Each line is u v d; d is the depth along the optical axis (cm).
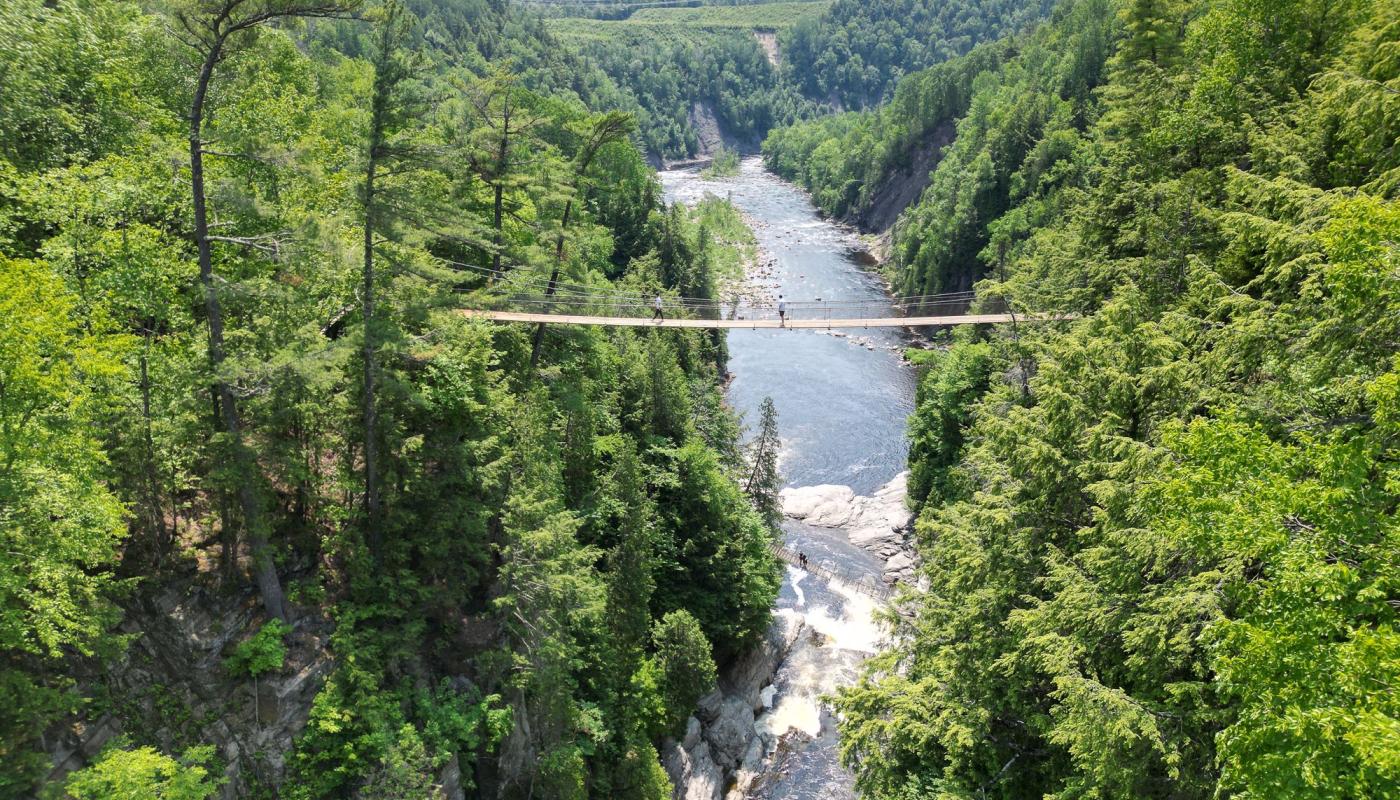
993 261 7694
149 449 2147
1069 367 2314
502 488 2733
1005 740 2025
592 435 3753
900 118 13712
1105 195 3806
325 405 2473
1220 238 2655
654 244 8194
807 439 6712
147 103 3067
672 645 3438
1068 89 9238
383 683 2386
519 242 4091
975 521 2264
